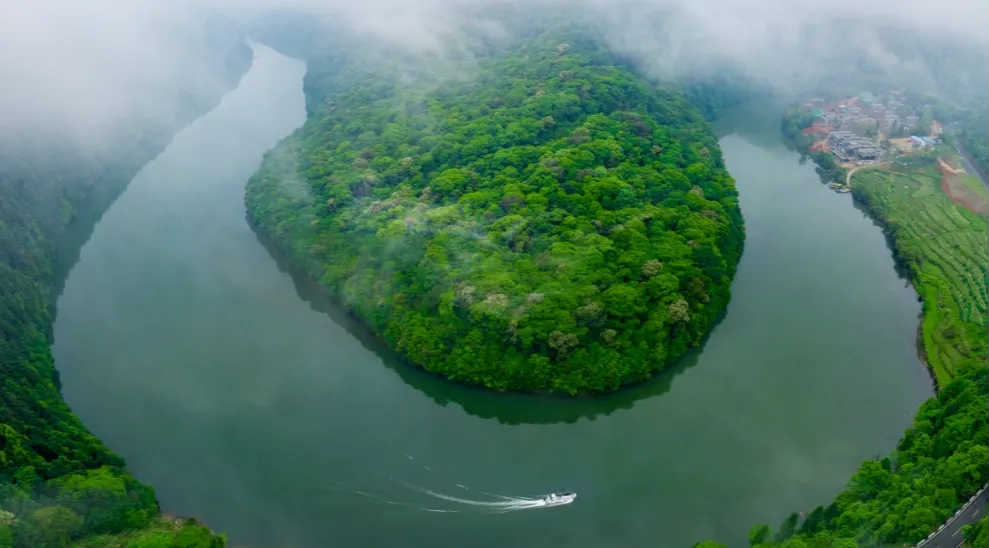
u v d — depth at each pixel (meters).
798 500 166.38
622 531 160.25
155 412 198.50
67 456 171.38
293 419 196.25
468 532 161.25
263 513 167.25
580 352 197.12
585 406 197.00
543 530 161.38
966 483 140.75
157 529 156.50
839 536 138.25
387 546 158.62
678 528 160.50
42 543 142.62
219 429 192.38
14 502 150.12
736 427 189.12
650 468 177.50
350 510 167.88
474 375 198.25
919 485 144.00
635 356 198.38
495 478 176.00
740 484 171.50
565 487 172.75
